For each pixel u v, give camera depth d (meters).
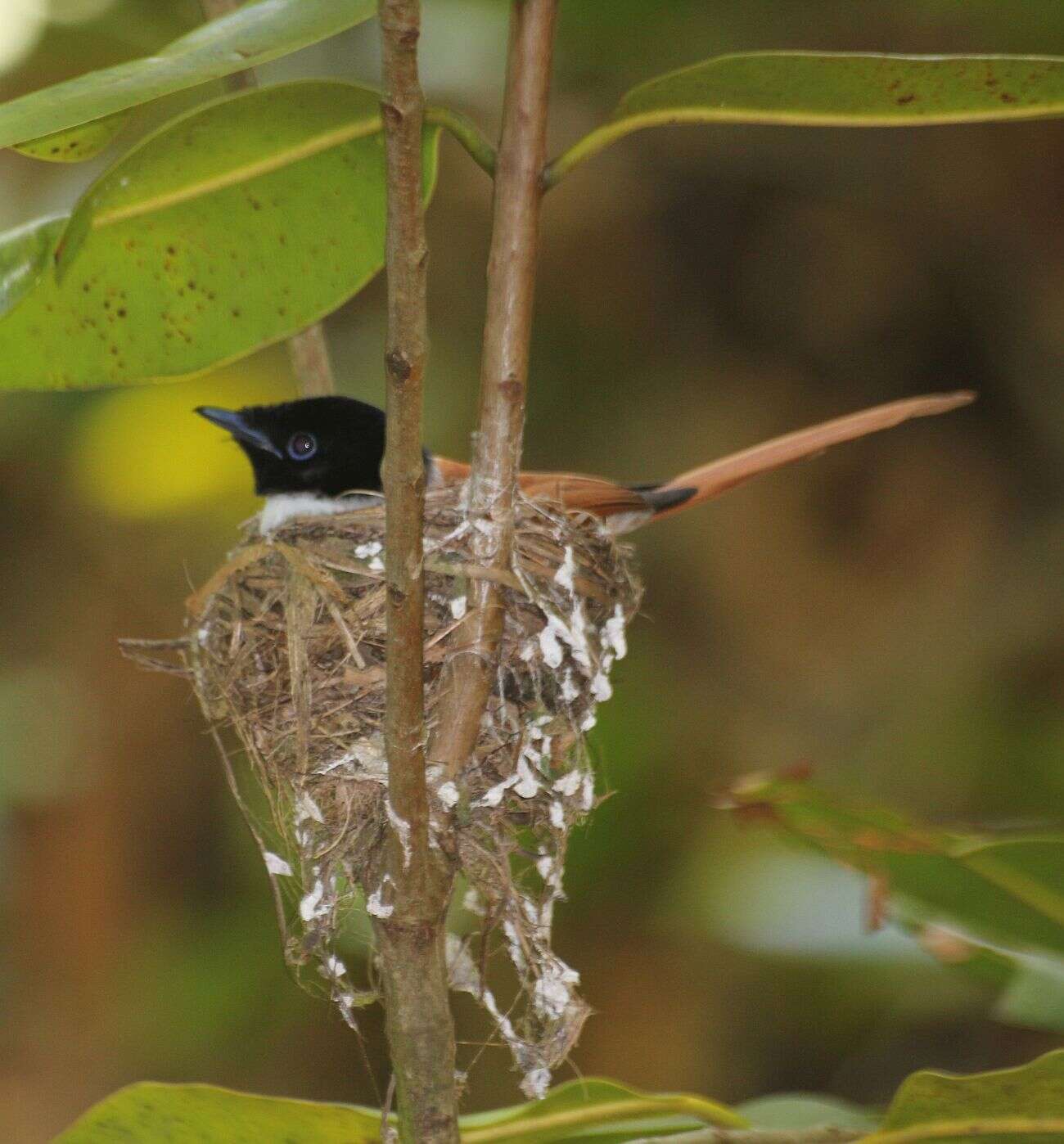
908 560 12.81
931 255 12.93
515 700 5.36
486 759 5.15
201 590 5.73
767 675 12.69
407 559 3.98
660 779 12.15
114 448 12.45
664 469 13.08
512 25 4.26
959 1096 4.87
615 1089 5.07
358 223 5.40
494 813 5.05
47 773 12.40
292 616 5.63
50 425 12.41
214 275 5.39
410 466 3.91
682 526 13.07
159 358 5.45
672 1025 11.95
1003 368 12.98
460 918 7.00
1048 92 4.61
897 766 12.09
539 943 4.80
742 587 12.88
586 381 13.33
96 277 5.30
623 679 12.43
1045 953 6.52
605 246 13.01
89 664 12.61
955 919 6.59
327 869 4.97
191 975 11.93
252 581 5.94
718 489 7.58
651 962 11.97
